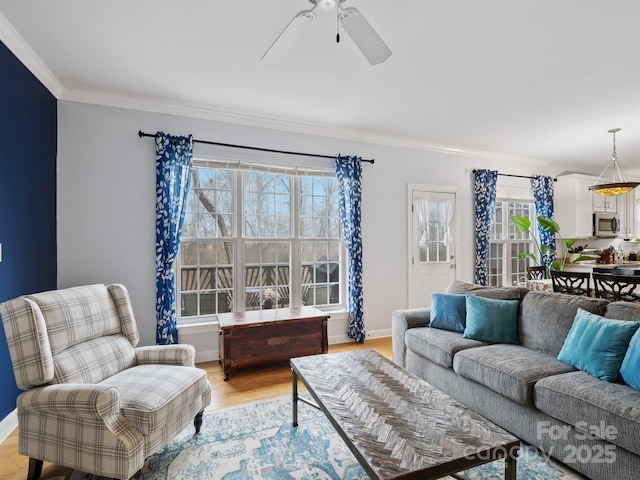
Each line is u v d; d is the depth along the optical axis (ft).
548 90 9.80
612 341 6.12
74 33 7.03
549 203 18.15
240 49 7.68
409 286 14.64
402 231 14.58
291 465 5.99
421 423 4.75
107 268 10.14
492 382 6.82
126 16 6.50
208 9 6.31
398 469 3.81
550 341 7.63
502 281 17.57
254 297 12.25
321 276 13.41
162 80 9.11
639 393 5.35
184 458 6.18
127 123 10.36
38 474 5.63
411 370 9.59
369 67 8.46
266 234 12.45
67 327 6.03
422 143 14.76
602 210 18.99
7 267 7.09
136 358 7.23
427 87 9.58
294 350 10.73
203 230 11.57
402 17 6.52
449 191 15.66
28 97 8.00
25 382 5.23
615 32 7.02
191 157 10.82
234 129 11.66
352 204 13.05
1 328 6.88
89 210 9.95
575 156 17.40
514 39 7.29
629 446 4.77
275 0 6.07
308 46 7.52
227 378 9.82
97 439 4.99
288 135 12.48
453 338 8.67
